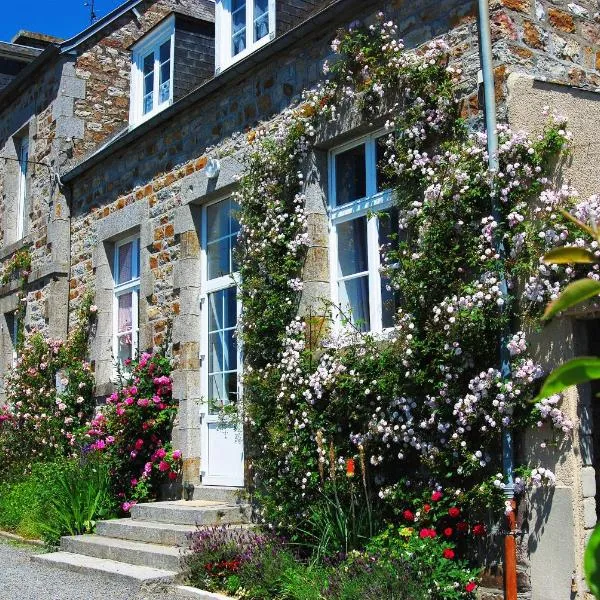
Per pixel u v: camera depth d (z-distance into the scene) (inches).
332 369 256.1
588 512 201.3
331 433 255.9
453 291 223.9
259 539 251.9
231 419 309.1
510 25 229.5
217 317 342.3
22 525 356.8
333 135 278.8
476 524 215.8
